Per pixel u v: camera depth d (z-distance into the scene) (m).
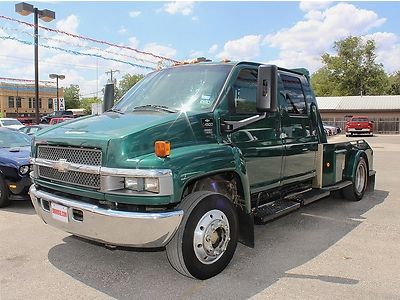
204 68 5.16
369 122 38.25
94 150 3.98
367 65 70.12
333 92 71.50
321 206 7.52
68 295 3.94
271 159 5.40
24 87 74.44
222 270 4.42
